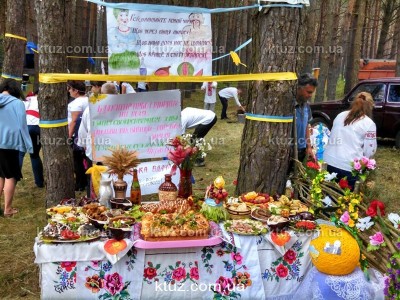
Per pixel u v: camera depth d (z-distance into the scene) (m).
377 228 3.08
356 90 9.81
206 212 3.28
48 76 3.57
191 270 3.01
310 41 11.93
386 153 9.19
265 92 3.63
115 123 3.68
